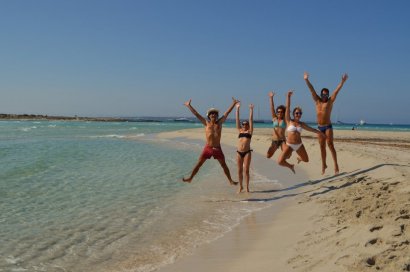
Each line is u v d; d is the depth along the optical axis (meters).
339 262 4.55
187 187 11.58
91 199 9.88
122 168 15.66
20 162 16.53
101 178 13.09
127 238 6.91
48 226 7.57
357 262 4.41
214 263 5.58
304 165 14.95
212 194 10.54
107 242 6.70
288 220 7.50
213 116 10.21
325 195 9.03
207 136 10.21
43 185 11.63
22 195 10.22
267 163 16.75
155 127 79.88
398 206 6.56
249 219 7.96
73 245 6.54
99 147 26.42
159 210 8.80
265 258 5.47
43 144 27.73
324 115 10.64
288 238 6.28
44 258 5.97
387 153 14.85
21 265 5.69
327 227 6.41
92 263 5.79
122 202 9.57
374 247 4.75
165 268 5.55
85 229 7.40
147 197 10.16
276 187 11.30
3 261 5.82
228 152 23.20
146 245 6.55
